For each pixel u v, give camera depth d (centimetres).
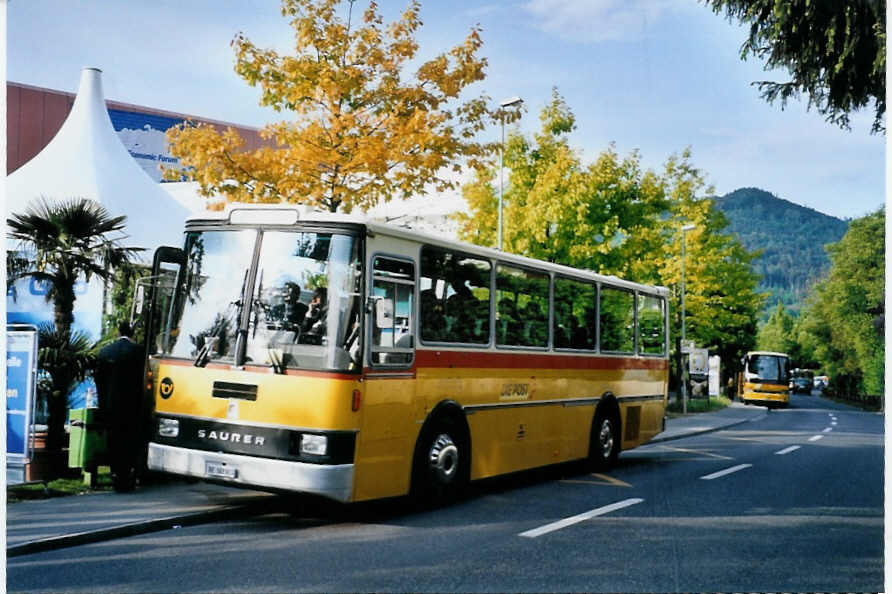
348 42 1548
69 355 1052
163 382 923
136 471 1030
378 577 673
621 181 2783
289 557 738
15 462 961
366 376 873
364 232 888
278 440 855
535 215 2547
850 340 5647
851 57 1037
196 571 684
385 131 1549
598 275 1417
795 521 957
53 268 1115
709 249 4184
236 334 893
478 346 1073
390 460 912
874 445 2083
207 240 934
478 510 1003
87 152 1806
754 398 5103
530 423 1198
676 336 4088
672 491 1190
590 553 773
